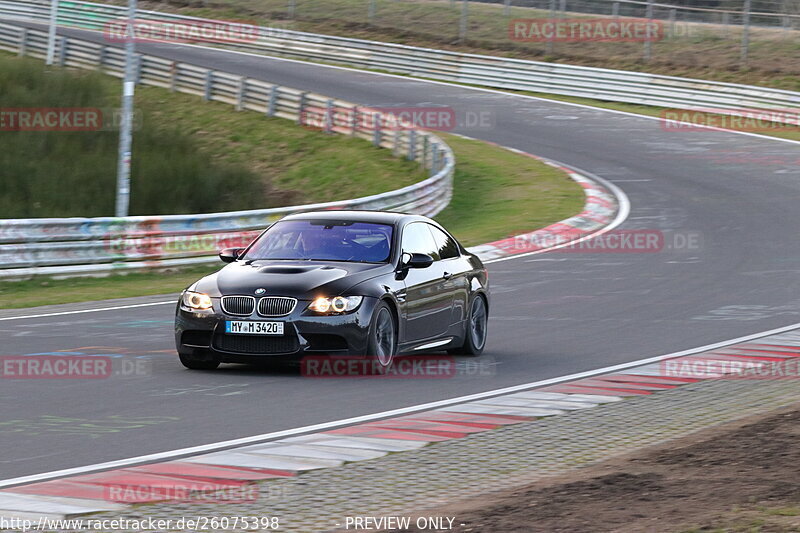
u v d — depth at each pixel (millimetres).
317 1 147000
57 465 17922
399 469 17812
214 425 21062
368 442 19703
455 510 15141
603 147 89500
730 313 37531
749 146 89375
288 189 85438
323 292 26281
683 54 119562
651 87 107500
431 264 28906
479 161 84938
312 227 29297
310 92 102562
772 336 33031
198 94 107625
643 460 18000
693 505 15047
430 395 24297
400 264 28219
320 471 17625
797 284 43969
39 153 84438
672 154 86375
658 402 23609
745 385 25594
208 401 23375
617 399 23938
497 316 37438
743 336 33031
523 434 20469
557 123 99750
